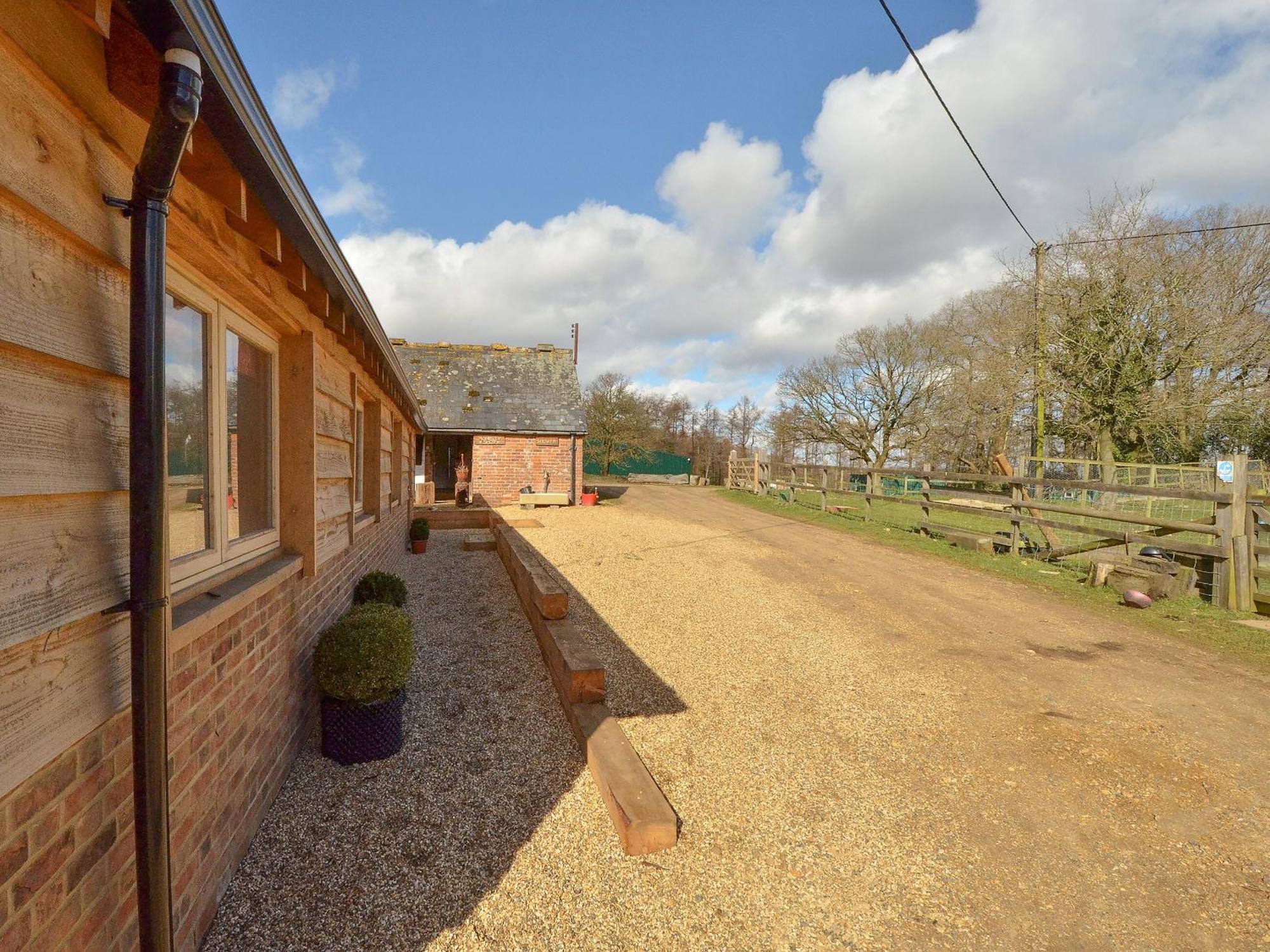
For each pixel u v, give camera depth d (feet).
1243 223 63.62
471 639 16.87
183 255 6.68
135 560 4.76
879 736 12.04
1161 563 23.07
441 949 6.88
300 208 6.86
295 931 7.01
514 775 10.36
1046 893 8.01
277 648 9.46
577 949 6.97
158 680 4.93
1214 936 7.34
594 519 42.98
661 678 14.60
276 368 10.23
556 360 62.85
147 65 4.88
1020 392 62.75
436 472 65.10
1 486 3.69
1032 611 20.44
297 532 10.66
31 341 3.96
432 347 62.13
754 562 27.73
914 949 7.11
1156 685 14.44
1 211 3.73
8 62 3.74
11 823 3.96
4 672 3.79
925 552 30.35
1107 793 10.21
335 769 10.35
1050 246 54.70
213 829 7.11
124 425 5.18
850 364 97.60
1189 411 55.52
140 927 4.99
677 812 9.55
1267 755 11.36
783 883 8.09
